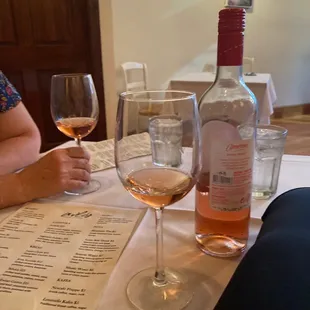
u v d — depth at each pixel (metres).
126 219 0.60
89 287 0.43
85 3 2.46
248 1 4.21
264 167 0.65
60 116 0.81
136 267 0.46
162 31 3.74
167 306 0.39
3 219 0.61
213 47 4.28
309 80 4.80
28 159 0.90
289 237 0.35
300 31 4.57
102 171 0.83
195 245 0.51
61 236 0.55
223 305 0.31
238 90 0.49
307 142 3.53
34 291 0.42
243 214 0.48
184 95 0.48
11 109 0.98
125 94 0.47
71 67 2.53
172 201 0.42
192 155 0.44
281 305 0.28
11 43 2.30
